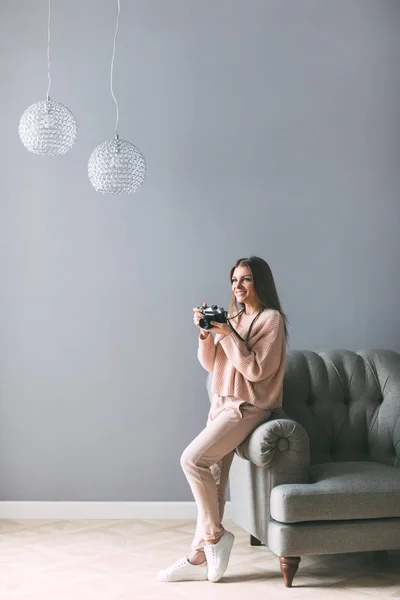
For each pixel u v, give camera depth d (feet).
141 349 12.82
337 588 9.25
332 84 13.07
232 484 11.24
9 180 12.89
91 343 12.82
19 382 12.77
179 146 12.98
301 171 13.02
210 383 11.07
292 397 11.07
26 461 12.73
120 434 12.77
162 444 12.76
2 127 12.91
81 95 12.98
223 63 13.04
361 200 13.02
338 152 13.04
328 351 11.70
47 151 10.89
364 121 13.07
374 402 11.24
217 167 12.98
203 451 9.63
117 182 11.03
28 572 9.82
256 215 12.97
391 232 13.01
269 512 9.46
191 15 13.03
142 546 11.03
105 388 12.78
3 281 12.82
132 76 13.02
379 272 13.01
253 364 9.68
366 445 11.14
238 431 9.72
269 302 10.41
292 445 9.39
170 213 12.93
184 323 12.85
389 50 13.07
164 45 13.01
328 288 12.97
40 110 10.65
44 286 12.83
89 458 12.74
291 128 13.03
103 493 12.71
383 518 9.20
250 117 13.02
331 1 13.07
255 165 13.00
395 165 13.04
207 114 13.02
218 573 9.47
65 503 12.66
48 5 13.01
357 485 9.14
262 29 13.06
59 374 12.78
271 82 13.03
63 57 13.01
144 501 12.73
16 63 12.98
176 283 12.89
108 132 12.96
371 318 12.97
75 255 12.86
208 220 12.94
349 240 13.01
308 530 9.03
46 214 12.87
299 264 12.96
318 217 13.01
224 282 12.89
